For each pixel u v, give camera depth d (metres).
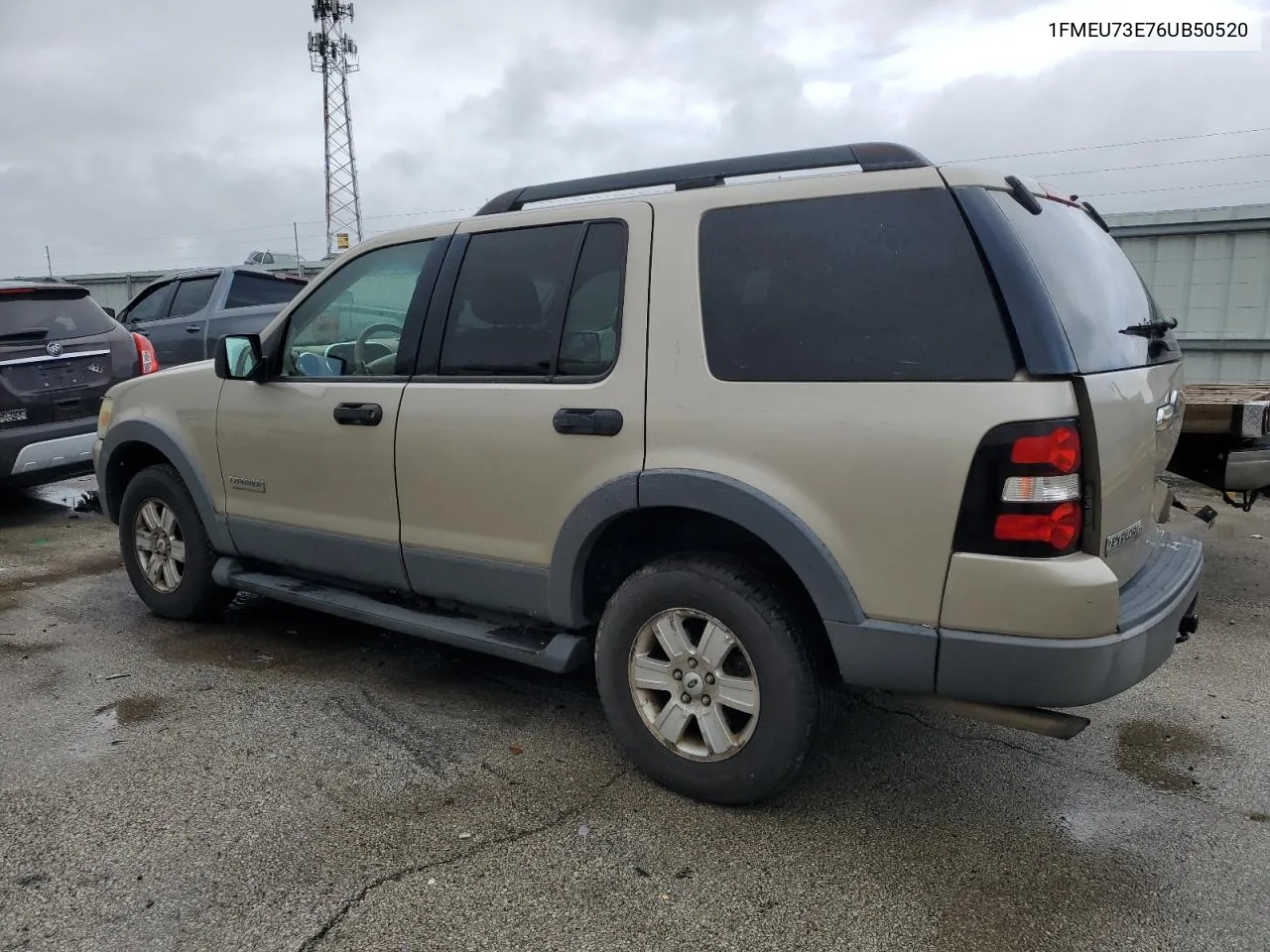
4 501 8.20
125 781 3.07
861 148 2.84
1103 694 2.42
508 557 3.27
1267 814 2.94
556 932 2.34
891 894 2.51
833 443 2.56
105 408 4.84
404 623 3.61
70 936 2.30
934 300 2.49
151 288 11.34
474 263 3.43
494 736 3.43
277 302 11.09
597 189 3.27
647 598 2.94
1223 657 4.32
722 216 2.87
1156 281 10.82
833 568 2.58
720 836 2.78
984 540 2.38
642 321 2.94
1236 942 2.32
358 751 3.30
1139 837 2.81
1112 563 2.56
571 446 3.04
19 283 7.02
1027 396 2.33
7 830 2.77
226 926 2.35
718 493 2.72
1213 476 5.04
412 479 3.48
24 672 4.04
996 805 2.99
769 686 2.74
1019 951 2.29
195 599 4.51
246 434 4.05
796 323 2.68
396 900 2.45
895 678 2.56
